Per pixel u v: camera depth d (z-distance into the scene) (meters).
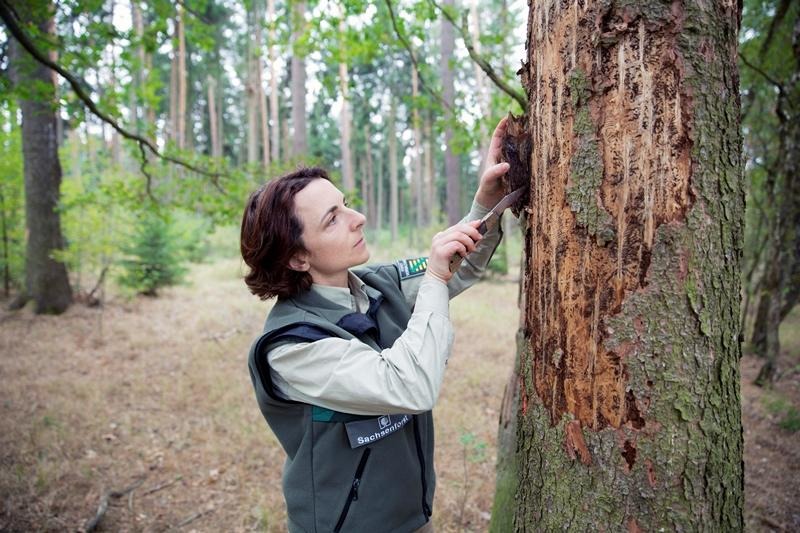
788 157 5.06
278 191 1.20
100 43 4.39
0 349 6.37
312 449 1.15
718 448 1.02
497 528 2.21
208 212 5.36
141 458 3.82
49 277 8.50
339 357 1.05
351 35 3.86
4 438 3.92
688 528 0.99
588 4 1.00
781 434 4.12
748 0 5.27
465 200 24.59
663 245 0.97
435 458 3.75
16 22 3.78
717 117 0.98
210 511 3.21
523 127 1.28
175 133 20.22
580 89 1.02
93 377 5.51
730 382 1.05
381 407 1.04
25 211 8.86
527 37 1.20
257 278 1.26
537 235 1.14
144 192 5.78
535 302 1.16
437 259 1.13
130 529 3.02
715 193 0.99
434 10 3.17
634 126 0.97
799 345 6.55
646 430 1.00
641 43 0.96
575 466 1.08
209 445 4.00
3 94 4.33
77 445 3.90
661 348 0.98
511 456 2.30
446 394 4.93
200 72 23.77
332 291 1.25
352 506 1.14
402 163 34.69
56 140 8.59
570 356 1.07
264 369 1.15
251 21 19.08
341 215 1.22
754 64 5.02
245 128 29.31
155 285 10.18
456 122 3.96
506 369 5.68
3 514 2.99
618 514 1.02
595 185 1.01
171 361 6.10
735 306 1.05
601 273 1.02
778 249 5.32
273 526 3.00
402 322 1.34
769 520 2.87
